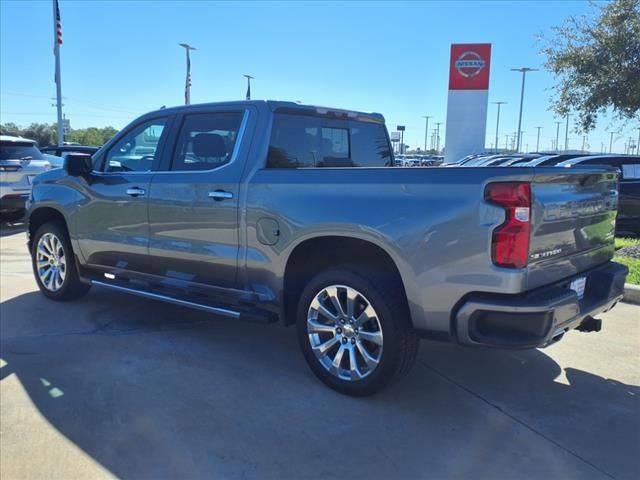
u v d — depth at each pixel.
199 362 4.21
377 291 3.41
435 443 3.10
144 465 2.85
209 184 4.20
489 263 2.98
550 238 3.16
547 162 11.17
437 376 4.01
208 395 3.64
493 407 3.54
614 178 4.00
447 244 3.10
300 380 3.90
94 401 3.54
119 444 3.04
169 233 4.51
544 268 3.15
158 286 4.79
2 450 2.98
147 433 3.16
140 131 4.92
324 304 3.74
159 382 3.84
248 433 3.17
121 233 4.91
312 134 4.50
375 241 3.34
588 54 9.25
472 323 3.09
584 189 3.54
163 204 4.52
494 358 4.36
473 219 3.02
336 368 3.66
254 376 3.96
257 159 4.04
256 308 4.11
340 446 3.05
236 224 4.05
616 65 9.02
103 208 5.04
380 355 3.44
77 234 5.34
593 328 3.77
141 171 4.83
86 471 2.80
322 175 3.64
